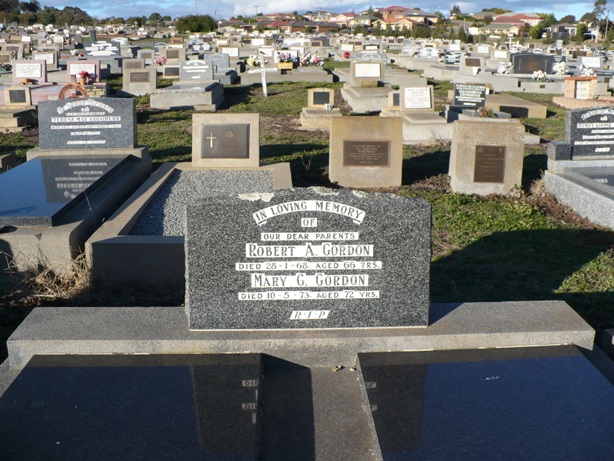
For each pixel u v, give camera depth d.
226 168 6.00
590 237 4.44
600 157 5.53
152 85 12.47
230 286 2.38
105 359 2.30
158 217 4.56
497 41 40.41
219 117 6.00
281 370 2.38
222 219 2.33
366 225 2.36
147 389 2.12
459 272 3.78
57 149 5.85
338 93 13.20
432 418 1.98
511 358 2.34
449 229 4.59
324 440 2.01
